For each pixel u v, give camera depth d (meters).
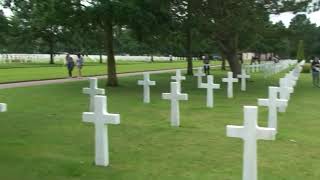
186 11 28.36
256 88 28.38
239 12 29.48
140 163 9.38
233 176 8.52
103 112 8.98
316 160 9.78
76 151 10.38
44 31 69.75
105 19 25.80
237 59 34.00
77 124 13.87
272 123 12.48
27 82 31.30
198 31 30.22
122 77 37.84
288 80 20.06
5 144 11.09
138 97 22.02
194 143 11.23
